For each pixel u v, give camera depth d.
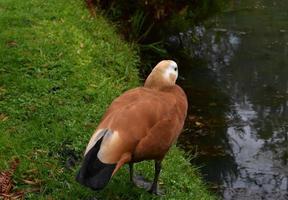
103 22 9.44
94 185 3.72
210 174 6.86
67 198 4.56
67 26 8.38
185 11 11.69
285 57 11.21
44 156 5.13
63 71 6.89
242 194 6.48
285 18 13.56
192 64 10.86
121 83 7.40
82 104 6.21
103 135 3.92
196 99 9.19
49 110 5.95
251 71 10.52
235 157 7.30
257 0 15.13
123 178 4.93
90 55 7.73
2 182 4.70
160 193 4.84
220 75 10.34
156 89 4.59
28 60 7.01
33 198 4.56
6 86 6.38
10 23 8.16
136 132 3.98
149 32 10.99
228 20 13.40
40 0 9.20
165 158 5.71
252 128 8.16
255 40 12.20
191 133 7.87
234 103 9.09
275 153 7.48
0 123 5.61
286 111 8.84
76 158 5.17
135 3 10.46
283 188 6.67
